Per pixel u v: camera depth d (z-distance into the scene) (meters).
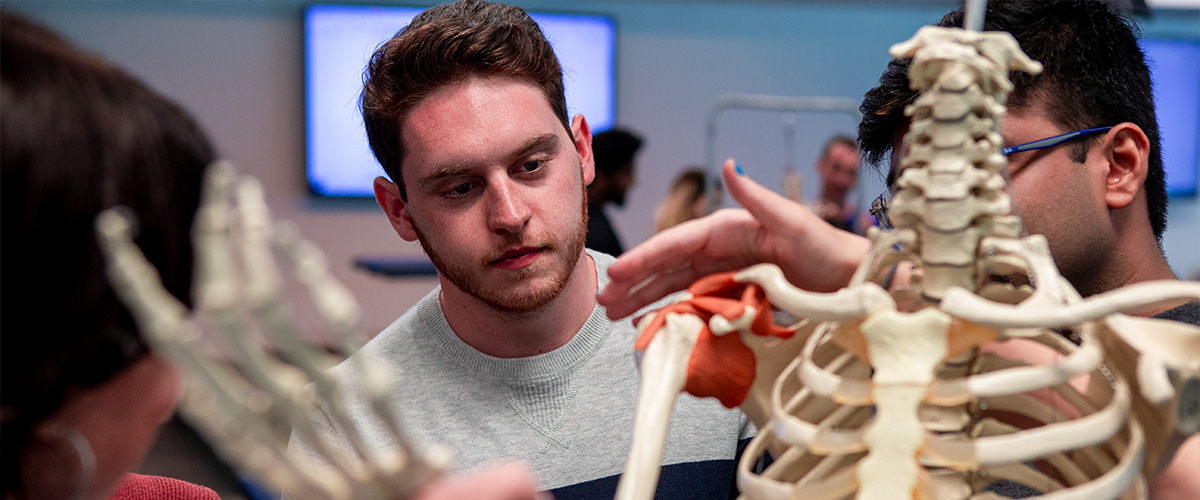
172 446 3.66
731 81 5.79
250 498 2.24
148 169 0.50
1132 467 0.60
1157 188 0.94
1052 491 0.71
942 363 0.69
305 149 5.34
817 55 5.85
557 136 1.07
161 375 0.54
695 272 0.85
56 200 0.46
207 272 0.38
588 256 1.33
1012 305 0.70
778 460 0.74
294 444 1.09
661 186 5.78
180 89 5.28
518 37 1.06
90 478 0.51
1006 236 0.66
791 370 0.75
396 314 5.60
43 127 0.46
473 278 1.07
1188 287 0.61
